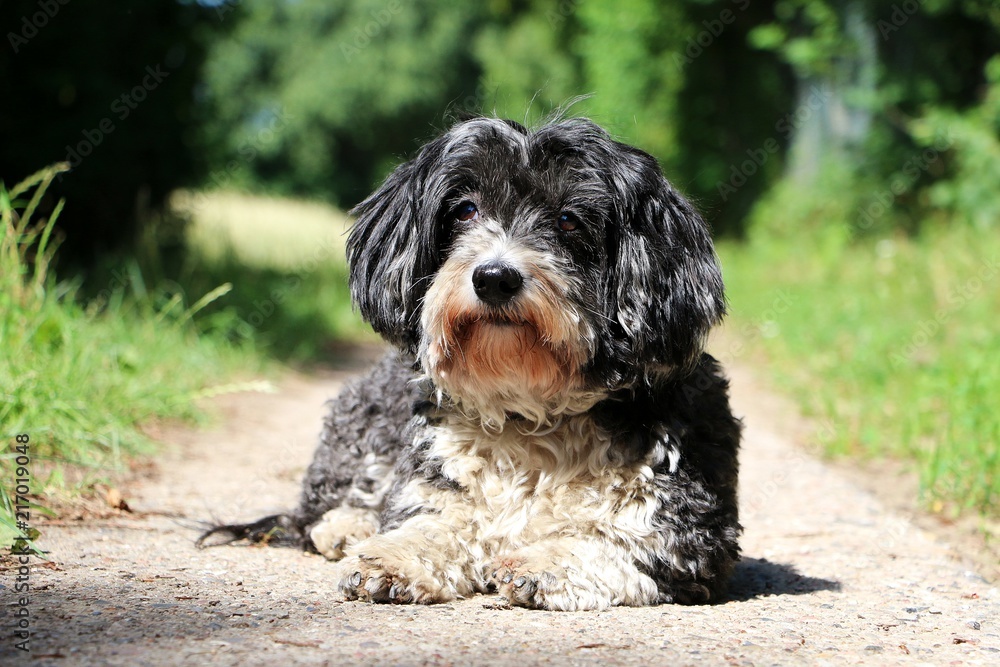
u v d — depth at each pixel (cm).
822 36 1552
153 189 1146
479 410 355
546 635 283
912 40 1533
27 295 570
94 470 482
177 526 424
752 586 379
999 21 1383
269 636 267
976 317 947
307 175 3381
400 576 317
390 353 436
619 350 354
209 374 818
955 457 568
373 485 408
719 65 2061
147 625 273
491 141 374
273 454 614
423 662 247
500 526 349
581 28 2592
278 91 3359
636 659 259
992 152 1234
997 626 321
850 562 419
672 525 339
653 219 361
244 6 1241
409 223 380
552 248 359
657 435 346
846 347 980
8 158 953
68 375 545
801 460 650
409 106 3338
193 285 1018
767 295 1288
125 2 1033
